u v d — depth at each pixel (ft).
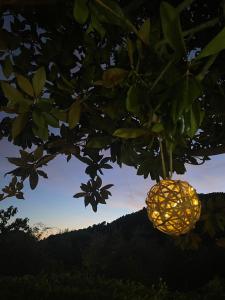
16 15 8.09
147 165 9.08
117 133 5.48
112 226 64.95
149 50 5.34
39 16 7.65
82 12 5.03
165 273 44.55
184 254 44.57
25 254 53.78
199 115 5.13
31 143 9.03
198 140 10.63
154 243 48.65
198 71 5.16
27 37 8.19
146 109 5.55
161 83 5.26
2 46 7.06
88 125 8.63
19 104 5.54
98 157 10.53
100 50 6.94
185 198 5.79
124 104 6.15
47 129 5.90
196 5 8.50
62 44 7.79
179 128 5.49
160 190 5.81
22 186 8.75
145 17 8.48
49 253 59.31
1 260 52.75
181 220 5.80
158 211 5.80
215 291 25.50
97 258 45.65
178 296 24.72
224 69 7.52
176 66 4.78
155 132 5.53
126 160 8.91
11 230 55.98
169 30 4.24
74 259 59.36
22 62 7.83
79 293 24.79
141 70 5.43
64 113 5.92
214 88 7.49
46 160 8.23
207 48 4.01
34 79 5.40
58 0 5.43
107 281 28.30
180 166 8.99
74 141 8.66
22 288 25.99
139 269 43.27
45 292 25.07
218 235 42.96
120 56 6.13
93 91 6.77
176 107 4.75
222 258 42.45
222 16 5.11
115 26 6.84
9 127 8.89
